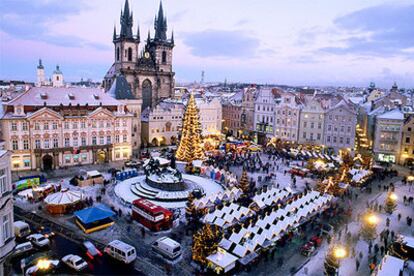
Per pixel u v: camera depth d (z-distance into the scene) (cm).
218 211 5275
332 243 4753
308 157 9775
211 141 12000
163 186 6488
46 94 8444
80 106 8644
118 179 7394
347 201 6606
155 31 14300
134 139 11075
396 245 4228
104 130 8969
